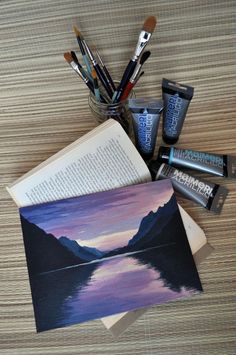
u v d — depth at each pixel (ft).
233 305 1.29
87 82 1.61
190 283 1.31
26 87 1.89
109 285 1.31
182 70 1.86
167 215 1.44
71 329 1.28
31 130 1.76
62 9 2.11
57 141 1.73
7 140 1.74
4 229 1.50
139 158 1.56
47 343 1.27
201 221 1.45
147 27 1.53
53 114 1.80
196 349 1.23
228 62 1.85
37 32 2.06
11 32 2.07
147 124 1.45
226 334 1.24
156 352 1.23
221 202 1.47
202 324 1.26
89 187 1.52
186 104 1.48
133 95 1.70
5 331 1.30
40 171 1.54
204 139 1.66
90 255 1.37
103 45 1.97
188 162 1.54
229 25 1.96
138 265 1.34
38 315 1.28
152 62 1.88
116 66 1.89
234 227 1.43
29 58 1.98
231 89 1.78
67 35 2.02
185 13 2.01
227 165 1.54
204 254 1.38
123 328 1.26
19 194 1.51
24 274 1.40
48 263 1.36
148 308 1.29
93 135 1.58
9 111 1.82
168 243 1.38
